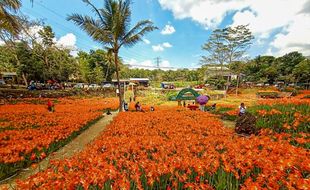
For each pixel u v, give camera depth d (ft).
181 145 18.29
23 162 19.42
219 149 17.49
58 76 140.26
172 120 36.65
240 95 140.26
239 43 141.28
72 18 51.08
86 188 10.70
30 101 86.79
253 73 227.61
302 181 9.57
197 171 12.01
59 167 13.23
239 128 26.99
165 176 12.91
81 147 26.71
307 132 22.62
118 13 54.65
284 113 27.91
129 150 17.53
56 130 27.81
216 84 169.78
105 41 55.98
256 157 13.08
